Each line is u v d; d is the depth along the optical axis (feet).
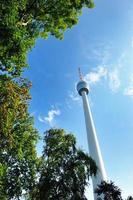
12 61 74.43
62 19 93.71
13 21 68.39
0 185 93.50
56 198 74.33
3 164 92.63
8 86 76.43
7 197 96.43
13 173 98.53
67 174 77.05
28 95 84.23
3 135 82.79
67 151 83.30
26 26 88.58
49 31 95.61
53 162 83.30
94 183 293.23
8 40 68.90
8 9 67.36
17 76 78.18
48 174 79.97
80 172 77.71
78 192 74.74
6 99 76.07
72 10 94.02
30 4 84.94
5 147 89.97
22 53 73.61
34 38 91.76
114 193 67.72
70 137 90.27
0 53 71.56
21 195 97.45
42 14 88.89
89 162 80.23
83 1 94.58
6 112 76.59
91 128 391.65
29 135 104.68
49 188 76.28
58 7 89.66
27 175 97.60
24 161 100.12
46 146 89.61
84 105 444.55
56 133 92.22
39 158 98.17
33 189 91.76
